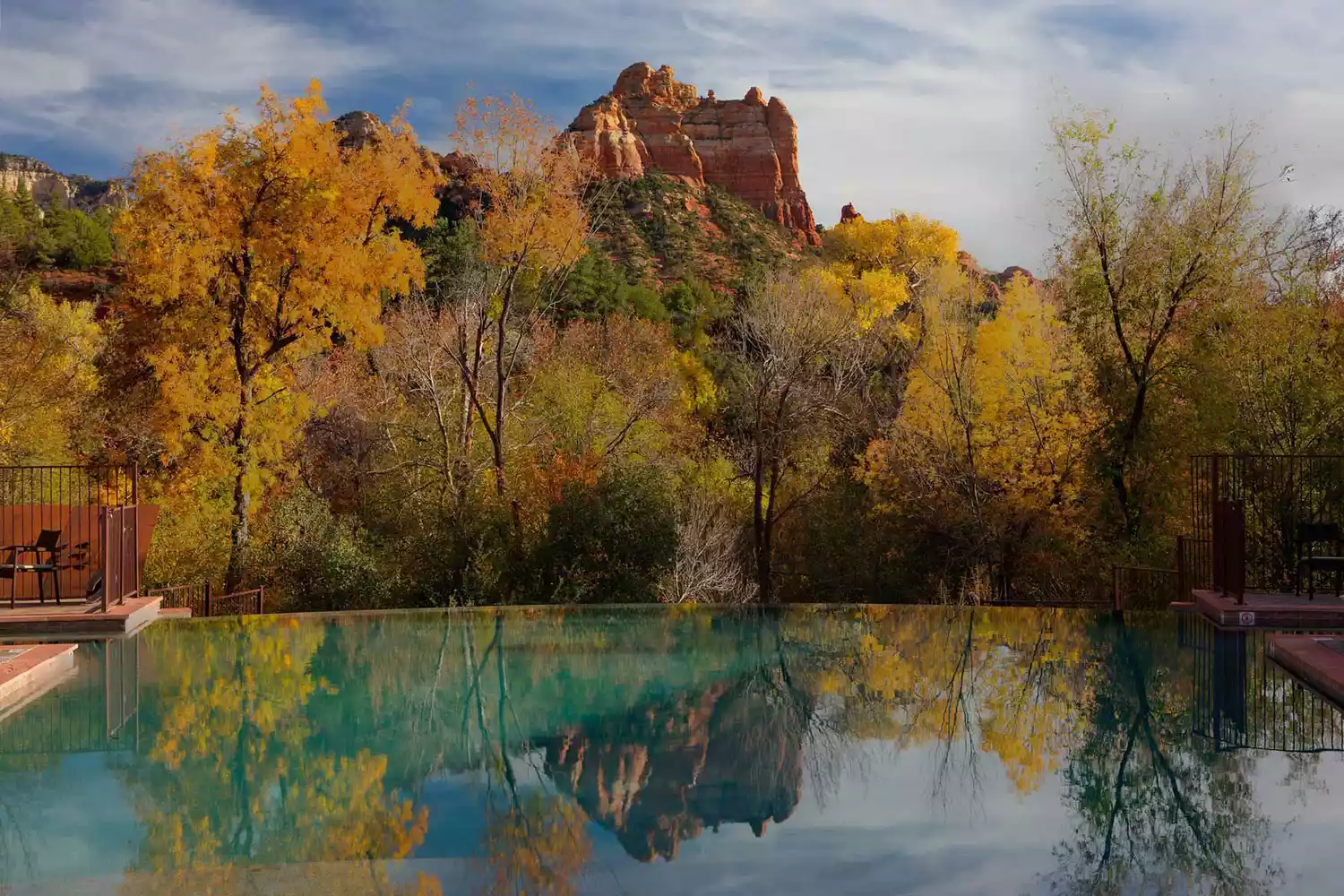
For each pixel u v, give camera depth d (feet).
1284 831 15.47
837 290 107.45
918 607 40.22
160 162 62.90
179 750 20.65
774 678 27.30
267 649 32.22
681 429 91.09
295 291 67.05
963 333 66.64
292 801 17.37
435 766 19.61
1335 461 44.37
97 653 31.48
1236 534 34.40
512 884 13.53
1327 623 33.04
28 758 19.93
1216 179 52.31
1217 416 50.29
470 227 114.83
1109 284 53.31
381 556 64.59
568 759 20.02
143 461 71.00
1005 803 17.03
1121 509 55.26
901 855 14.69
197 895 13.21
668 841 15.34
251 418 65.92
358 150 75.82
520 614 39.58
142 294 63.87
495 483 70.33
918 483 60.85
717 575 61.31
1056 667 28.43
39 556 36.78
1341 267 51.52
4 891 13.37
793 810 16.72
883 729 22.11
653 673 28.37
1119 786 17.89
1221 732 21.43
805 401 66.03
